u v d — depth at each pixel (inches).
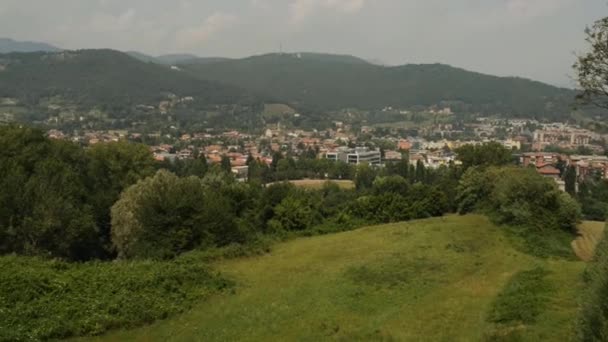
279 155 5989.2
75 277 936.9
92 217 1873.8
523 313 714.8
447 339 669.3
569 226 1616.6
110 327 778.2
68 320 768.9
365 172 4623.5
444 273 1072.2
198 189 1483.8
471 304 825.5
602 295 490.9
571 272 971.9
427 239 1419.8
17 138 1921.8
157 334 755.4
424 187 2177.7
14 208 1533.0
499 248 1348.4
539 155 5767.7
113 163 2337.6
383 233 1582.2
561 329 636.1
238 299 927.7
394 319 768.9
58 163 1889.8
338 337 700.7
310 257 1322.6
